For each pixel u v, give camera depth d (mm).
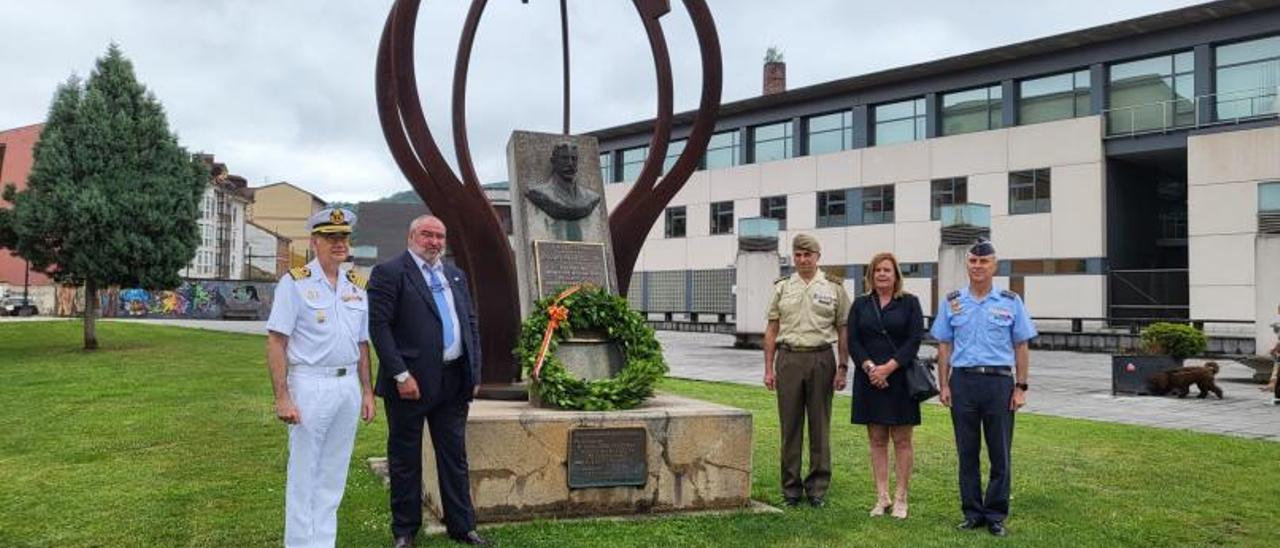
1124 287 27641
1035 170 29406
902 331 5590
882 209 33469
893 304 5637
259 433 8336
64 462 7020
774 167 37062
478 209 6578
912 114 33156
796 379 5891
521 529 5090
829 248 35031
